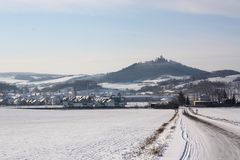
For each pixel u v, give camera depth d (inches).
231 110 5605.3
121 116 3875.5
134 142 1203.9
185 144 1006.4
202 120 2593.5
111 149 1006.4
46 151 987.3
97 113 5059.1
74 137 1434.5
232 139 1162.0
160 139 1182.9
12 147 1100.5
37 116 4131.4
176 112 4643.2
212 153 820.6
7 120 3174.2
